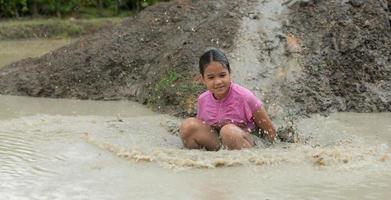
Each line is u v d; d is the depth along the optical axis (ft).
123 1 44.24
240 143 13.32
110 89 18.84
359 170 12.34
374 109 16.75
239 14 18.93
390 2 18.93
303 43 17.84
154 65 18.74
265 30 18.22
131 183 11.89
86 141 14.08
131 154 13.07
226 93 13.76
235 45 17.92
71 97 18.85
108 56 19.47
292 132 14.40
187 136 13.55
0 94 19.29
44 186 11.85
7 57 27.35
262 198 11.23
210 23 18.97
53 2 41.73
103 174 12.30
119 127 15.03
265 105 16.15
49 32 37.35
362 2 18.48
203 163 12.55
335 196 11.30
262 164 12.59
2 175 12.34
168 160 12.77
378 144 13.71
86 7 43.60
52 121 15.78
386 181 11.86
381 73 17.52
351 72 17.44
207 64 13.61
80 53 19.93
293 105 16.39
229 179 11.98
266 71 17.19
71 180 12.07
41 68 19.93
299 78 17.08
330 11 18.43
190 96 16.66
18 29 36.50
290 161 12.68
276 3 19.11
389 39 18.11
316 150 13.09
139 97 18.26
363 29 18.06
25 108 17.51
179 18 19.90
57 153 13.43
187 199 11.23
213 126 13.87
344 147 13.44
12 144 14.03
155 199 11.26
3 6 40.78
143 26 20.13
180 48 18.38
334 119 15.89
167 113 16.71
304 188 11.60
